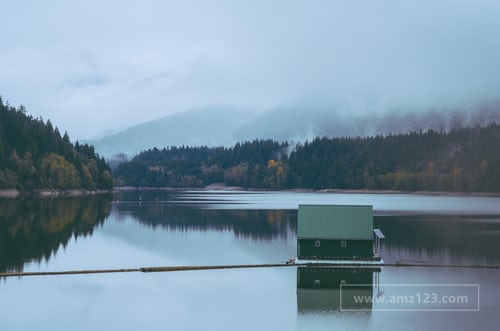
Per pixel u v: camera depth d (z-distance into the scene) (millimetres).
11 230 85250
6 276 53312
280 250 70125
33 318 40625
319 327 38562
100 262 60969
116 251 68500
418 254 64375
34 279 52344
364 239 57062
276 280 51562
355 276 52719
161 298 45938
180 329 38406
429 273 53750
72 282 51312
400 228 92375
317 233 57469
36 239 76750
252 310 42438
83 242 75375
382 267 56531
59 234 82812
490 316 40500
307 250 57906
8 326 38938
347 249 57531
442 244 72625
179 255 66062
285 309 42531
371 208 57688
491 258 61750
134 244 74562
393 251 66688
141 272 55594
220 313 41781
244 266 57750
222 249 71000
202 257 64688
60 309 42844
